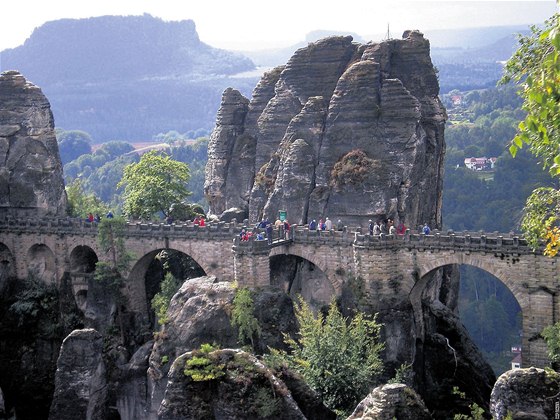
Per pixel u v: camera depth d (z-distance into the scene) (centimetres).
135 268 11281
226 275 10550
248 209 12356
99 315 11412
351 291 9638
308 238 9988
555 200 6694
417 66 11488
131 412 10525
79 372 10262
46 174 12669
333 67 12019
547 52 4494
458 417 7262
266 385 7731
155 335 9944
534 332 8750
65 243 11844
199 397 7850
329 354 8381
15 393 11988
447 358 10331
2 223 12244
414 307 9756
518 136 3606
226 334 9319
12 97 12850
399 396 6962
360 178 10475
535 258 8662
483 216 18888
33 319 12012
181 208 12300
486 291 18250
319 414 8000
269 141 12125
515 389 6738
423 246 9344
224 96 13125
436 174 11406
